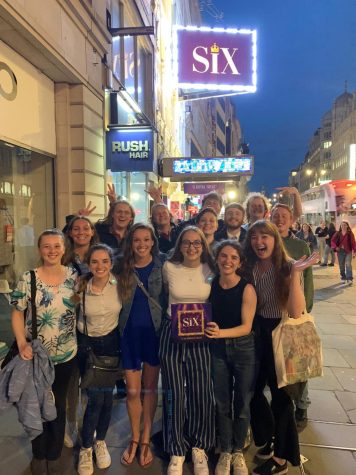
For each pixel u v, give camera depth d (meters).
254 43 14.79
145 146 8.47
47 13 5.59
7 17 4.66
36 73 6.26
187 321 2.92
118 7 10.27
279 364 2.84
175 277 3.04
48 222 6.90
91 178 7.52
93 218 7.53
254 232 3.05
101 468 3.04
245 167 12.26
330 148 96.88
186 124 30.08
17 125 5.68
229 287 3.00
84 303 3.02
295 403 3.54
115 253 3.90
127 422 3.67
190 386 3.06
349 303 8.70
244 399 3.00
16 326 2.82
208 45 14.64
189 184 21.33
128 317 3.12
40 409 2.70
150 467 3.06
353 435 3.46
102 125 8.20
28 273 2.86
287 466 3.01
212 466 3.11
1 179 5.39
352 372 4.79
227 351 3.01
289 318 2.92
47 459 2.91
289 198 4.29
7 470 2.99
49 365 2.74
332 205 22.64
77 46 6.79
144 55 14.70
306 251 3.71
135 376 3.15
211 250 3.25
